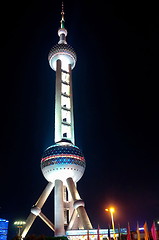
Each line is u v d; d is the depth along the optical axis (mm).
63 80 135625
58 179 108812
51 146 114312
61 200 103250
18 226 106938
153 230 47188
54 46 141250
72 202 108062
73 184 105000
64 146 112000
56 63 136875
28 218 103750
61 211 100750
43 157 113562
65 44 141500
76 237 82188
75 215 100188
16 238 58344
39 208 104875
